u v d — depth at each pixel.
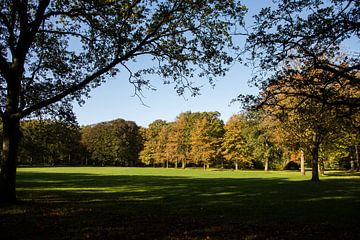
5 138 13.84
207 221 11.89
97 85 16.69
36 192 21.31
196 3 13.34
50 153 84.12
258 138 67.31
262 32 11.09
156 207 15.40
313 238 9.52
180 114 92.38
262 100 12.10
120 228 10.46
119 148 99.69
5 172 13.88
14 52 13.95
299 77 11.34
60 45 17.03
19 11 13.58
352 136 34.03
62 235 9.41
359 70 10.84
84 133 101.81
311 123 14.25
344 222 11.92
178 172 58.66
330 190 23.77
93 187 26.22
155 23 14.23
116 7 13.48
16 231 9.73
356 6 9.90
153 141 98.31
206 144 78.38
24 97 16.25
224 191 23.36
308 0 10.57
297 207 15.52
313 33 10.52
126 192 22.53
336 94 11.08
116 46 14.36
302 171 48.53
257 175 48.53
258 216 13.05
